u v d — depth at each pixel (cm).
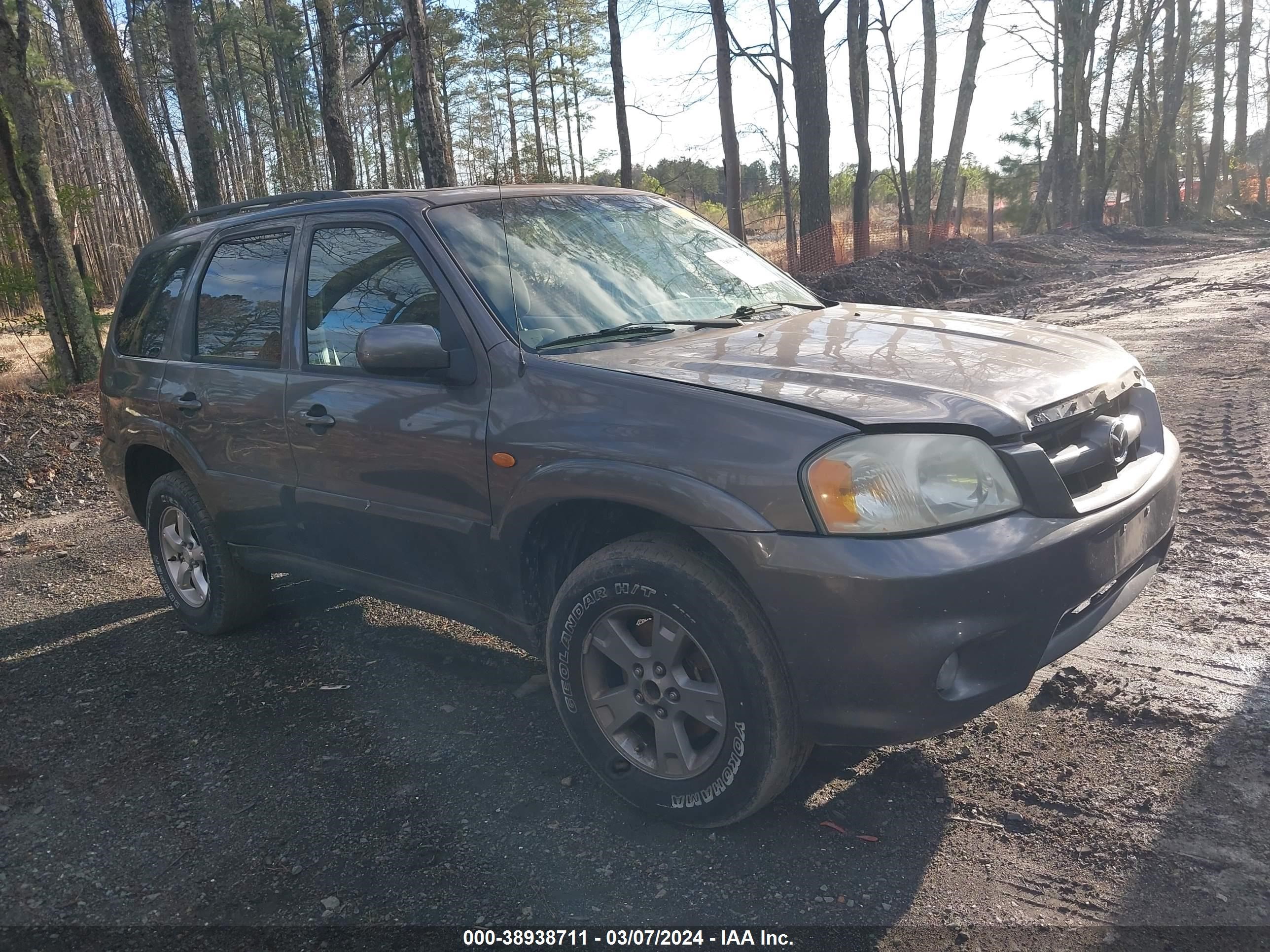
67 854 294
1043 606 245
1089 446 273
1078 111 3372
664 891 255
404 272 338
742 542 245
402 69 4359
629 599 272
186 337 434
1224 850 251
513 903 255
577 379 286
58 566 608
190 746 357
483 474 305
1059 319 1260
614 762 291
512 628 322
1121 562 269
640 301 347
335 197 379
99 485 821
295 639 452
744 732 256
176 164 5938
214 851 289
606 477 268
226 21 5581
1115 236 3183
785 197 2708
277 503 389
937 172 4712
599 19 4272
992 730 319
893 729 242
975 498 243
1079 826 267
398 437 329
